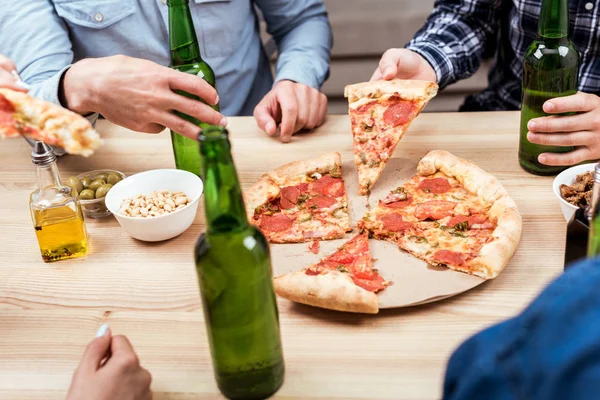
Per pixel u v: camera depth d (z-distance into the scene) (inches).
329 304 45.2
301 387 40.1
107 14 83.2
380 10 119.4
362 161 63.4
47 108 40.9
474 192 58.4
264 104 74.3
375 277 48.7
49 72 76.8
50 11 80.9
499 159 64.5
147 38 86.0
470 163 60.8
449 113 74.5
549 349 17.9
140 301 48.9
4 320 48.0
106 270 52.7
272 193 59.8
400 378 40.3
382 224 54.6
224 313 36.6
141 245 55.6
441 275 48.6
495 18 84.4
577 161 58.3
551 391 17.5
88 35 84.7
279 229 56.2
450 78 78.9
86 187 60.4
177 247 55.1
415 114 66.4
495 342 20.9
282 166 63.9
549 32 56.7
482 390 20.6
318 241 54.7
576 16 75.1
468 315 45.3
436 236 53.3
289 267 51.3
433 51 77.2
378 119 66.7
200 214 59.6
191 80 57.3
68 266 53.6
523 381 18.8
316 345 43.5
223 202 34.5
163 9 84.7
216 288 36.0
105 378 36.0
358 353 42.5
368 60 124.1
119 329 46.3
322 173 63.9
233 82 91.7
